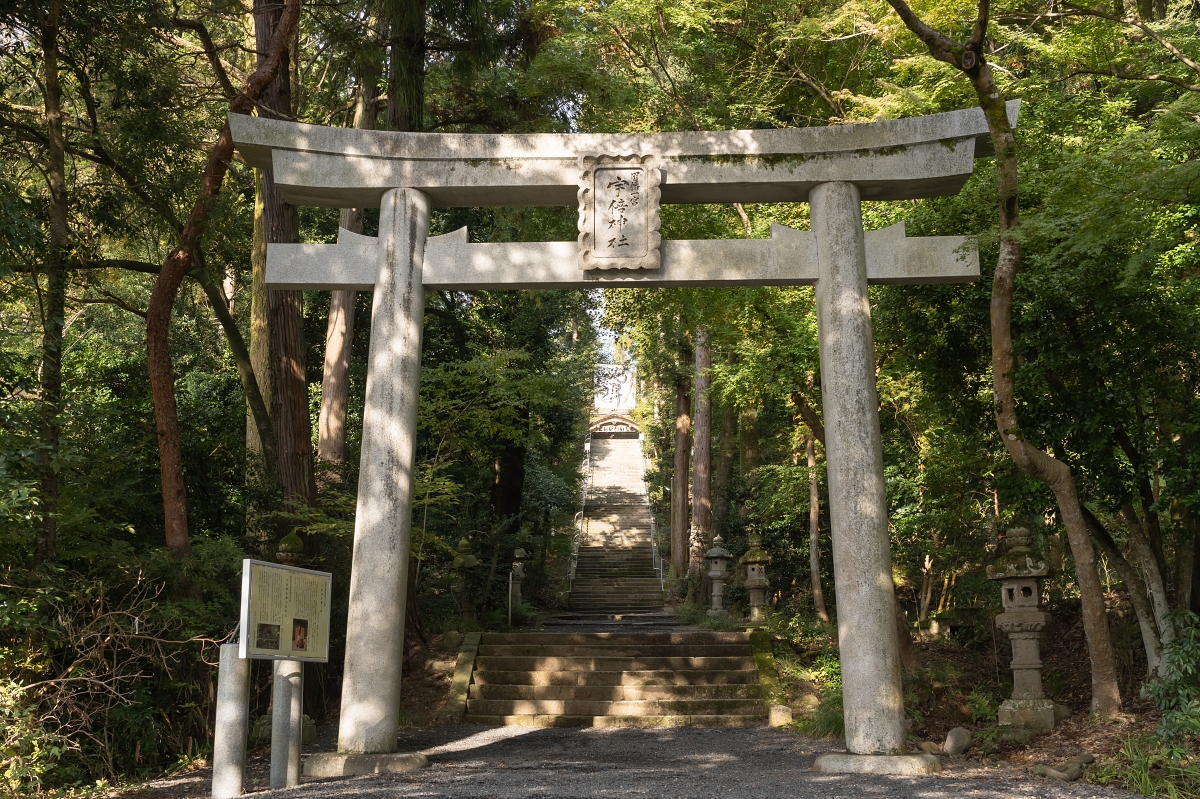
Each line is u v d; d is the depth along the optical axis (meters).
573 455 31.66
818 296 7.28
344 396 12.74
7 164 8.63
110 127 9.27
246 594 5.63
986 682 10.99
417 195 7.39
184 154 9.55
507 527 17.12
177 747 7.54
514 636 12.28
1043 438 8.51
